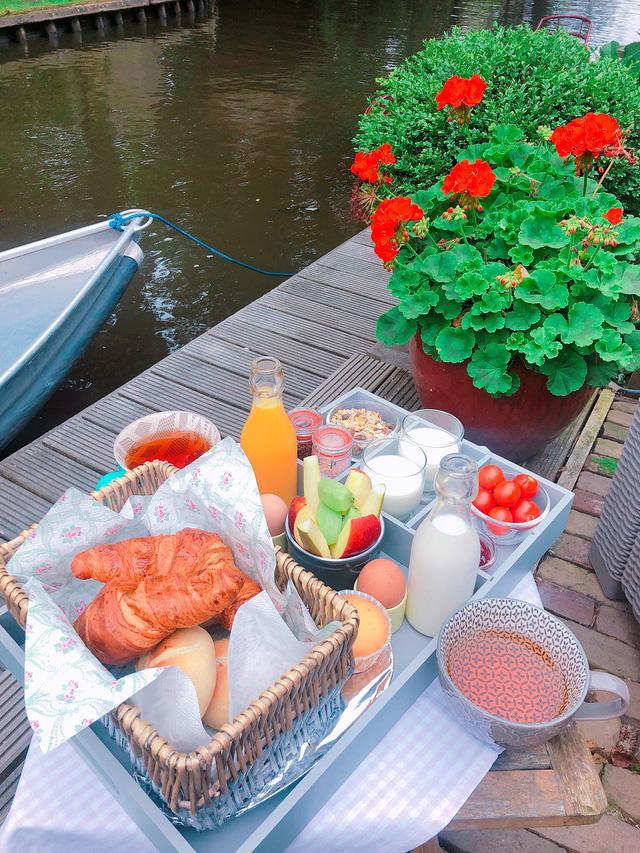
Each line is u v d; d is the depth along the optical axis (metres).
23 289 3.41
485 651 1.13
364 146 3.75
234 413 2.77
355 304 3.49
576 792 1.07
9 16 11.11
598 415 2.77
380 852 1.00
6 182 6.71
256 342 3.20
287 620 1.01
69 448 2.58
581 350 2.02
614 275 2.05
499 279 2.01
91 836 0.97
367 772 1.03
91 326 3.27
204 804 0.84
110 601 0.92
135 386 2.92
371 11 15.09
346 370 2.95
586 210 2.23
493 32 4.27
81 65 10.58
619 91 3.45
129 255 3.52
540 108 3.42
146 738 0.79
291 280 3.72
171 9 13.45
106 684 0.80
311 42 12.32
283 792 0.96
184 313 4.81
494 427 2.21
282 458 1.36
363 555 1.18
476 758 1.06
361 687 1.06
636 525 1.97
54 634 0.85
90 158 7.32
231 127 8.28
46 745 0.77
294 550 1.21
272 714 0.85
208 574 0.92
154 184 6.76
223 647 0.98
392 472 1.40
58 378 3.12
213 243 5.75
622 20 15.19
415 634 1.22
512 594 1.36
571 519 2.42
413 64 4.09
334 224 6.11
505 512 1.44
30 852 0.98
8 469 2.49
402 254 2.44
